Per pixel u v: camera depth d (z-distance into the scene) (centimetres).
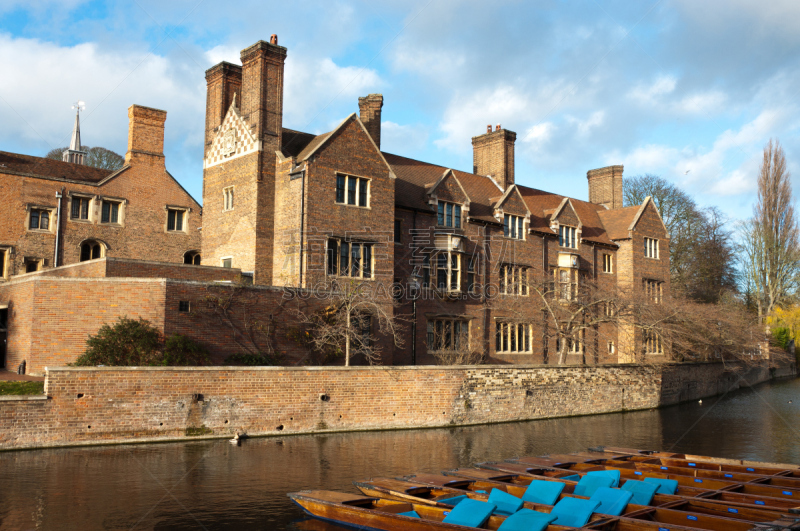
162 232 3453
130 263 2311
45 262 3036
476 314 3186
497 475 1350
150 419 1802
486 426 2317
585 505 1020
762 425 2545
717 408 3152
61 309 2117
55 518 1171
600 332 3888
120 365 1953
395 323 2648
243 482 1433
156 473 1485
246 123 2748
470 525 1009
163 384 1820
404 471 1573
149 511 1223
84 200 3216
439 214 3089
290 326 2353
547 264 3622
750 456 1905
